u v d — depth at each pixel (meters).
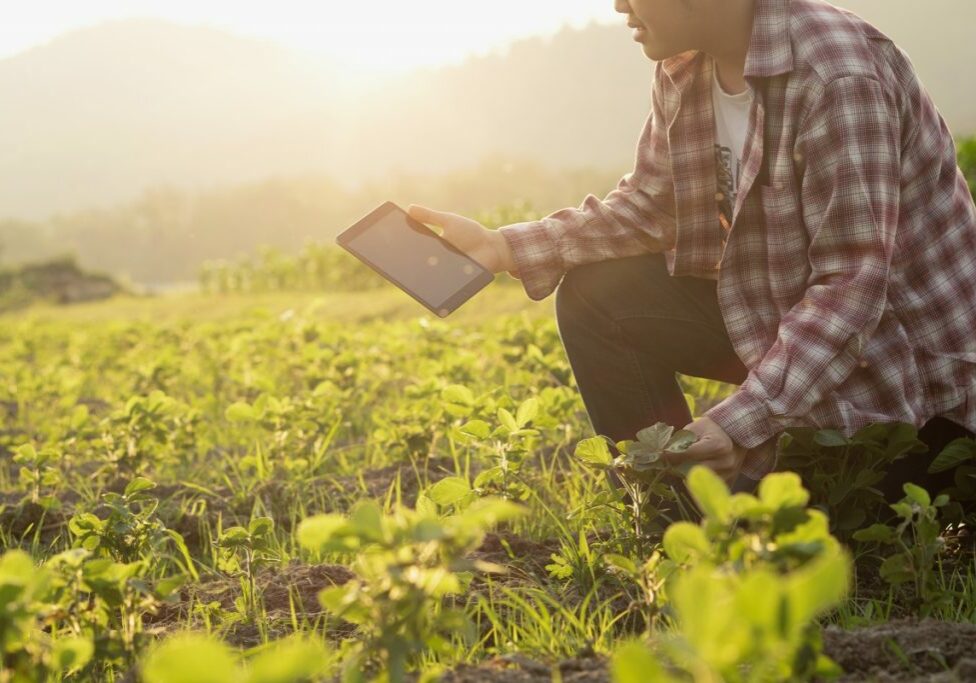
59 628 2.05
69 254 34.59
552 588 2.20
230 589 2.43
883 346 2.34
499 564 2.43
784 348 2.14
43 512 3.22
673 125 2.55
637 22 2.38
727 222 2.56
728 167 2.54
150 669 0.85
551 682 1.54
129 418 3.61
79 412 3.87
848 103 2.19
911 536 2.42
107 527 2.21
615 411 2.72
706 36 2.33
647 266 2.70
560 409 3.35
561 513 2.87
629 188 2.79
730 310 2.42
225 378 6.59
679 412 2.75
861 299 2.15
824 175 2.23
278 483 3.43
